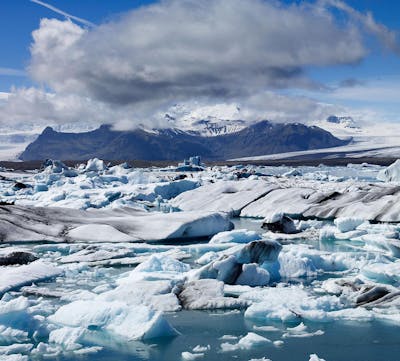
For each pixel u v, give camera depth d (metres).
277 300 12.01
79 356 9.17
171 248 20.03
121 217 25.09
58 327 10.49
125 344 9.77
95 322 10.53
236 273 14.22
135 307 10.64
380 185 40.41
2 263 17.09
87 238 21.88
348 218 24.34
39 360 9.00
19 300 10.67
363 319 11.16
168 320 11.23
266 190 35.72
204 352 9.32
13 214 23.50
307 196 33.50
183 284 13.25
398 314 11.37
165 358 9.11
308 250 18.50
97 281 14.72
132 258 17.86
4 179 64.12
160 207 35.47
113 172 77.44
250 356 9.12
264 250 15.26
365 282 14.28
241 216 33.19
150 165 163.75
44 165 90.19
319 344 9.72
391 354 9.20
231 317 11.42
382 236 21.45
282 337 10.12
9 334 10.09
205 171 88.69
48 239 21.66
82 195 37.53
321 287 14.02
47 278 14.96
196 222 23.69
